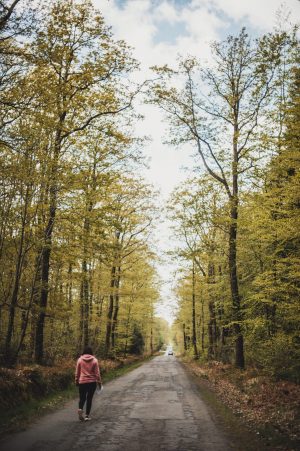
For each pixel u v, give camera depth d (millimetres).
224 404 11055
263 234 13945
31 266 15305
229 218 17391
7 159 12602
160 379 19703
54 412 9648
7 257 15055
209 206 18844
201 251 22172
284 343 13414
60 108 13992
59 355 18641
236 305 18000
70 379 14367
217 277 23328
